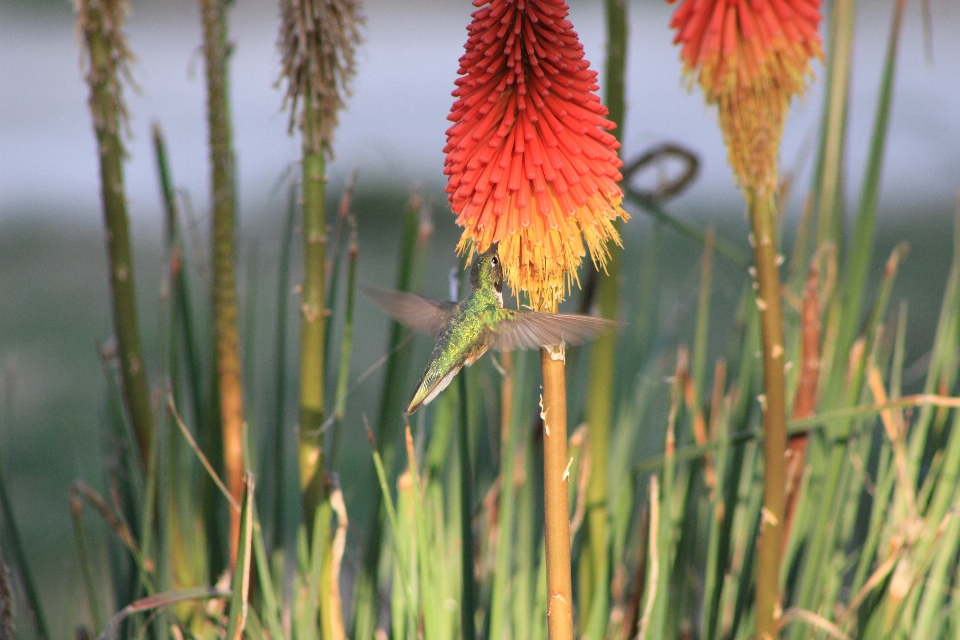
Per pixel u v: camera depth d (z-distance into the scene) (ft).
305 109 7.55
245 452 7.61
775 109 7.45
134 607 7.47
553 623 7.32
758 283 7.50
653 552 7.62
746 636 7.79
